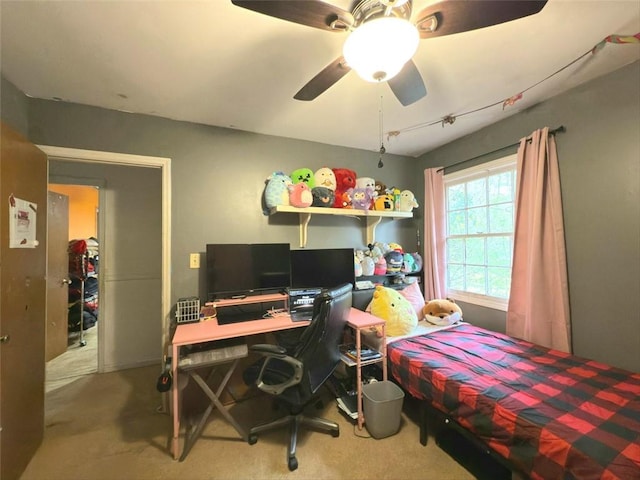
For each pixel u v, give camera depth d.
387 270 3.01
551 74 1.84
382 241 3.25
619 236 1.83
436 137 2.88
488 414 1.46
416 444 1.83
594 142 1.93
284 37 1.44
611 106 1.84
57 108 2.02
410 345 2.19
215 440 1.89
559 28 1.42
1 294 1.42
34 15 1.27
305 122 2.45
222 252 2.28
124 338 3.08
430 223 3.18
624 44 1.54
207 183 2.44
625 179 1.80
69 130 2.04
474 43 1.53
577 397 1.46
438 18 1.01
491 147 2.60
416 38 1.01
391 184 3.34
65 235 3.57
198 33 1.40
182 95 1.98
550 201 2.16
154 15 1.29
